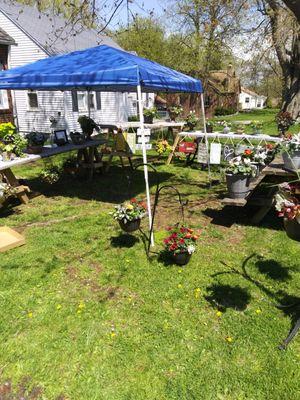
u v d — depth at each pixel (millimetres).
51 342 2619
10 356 2488
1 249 3955
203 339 2656
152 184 6914
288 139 4750
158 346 2586
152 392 2223
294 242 4223
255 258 3852
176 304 3057
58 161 8984
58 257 3867
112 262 3746
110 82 4363
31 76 5051
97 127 7711
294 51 13977
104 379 2314
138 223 3848
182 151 8242
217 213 5258
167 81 5160
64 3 5199
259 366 2412
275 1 7684
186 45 16172
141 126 4160
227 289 3266
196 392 2221
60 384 2279
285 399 2182
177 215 5172
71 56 5586
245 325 2795
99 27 5492
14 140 5430
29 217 5090
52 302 3080
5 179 5797
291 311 2959
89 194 6258
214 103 30547
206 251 4012
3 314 2916
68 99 14859
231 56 12859
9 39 13742
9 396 2205
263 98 53500
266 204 4672
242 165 4258
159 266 3666
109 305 3051
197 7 7453
